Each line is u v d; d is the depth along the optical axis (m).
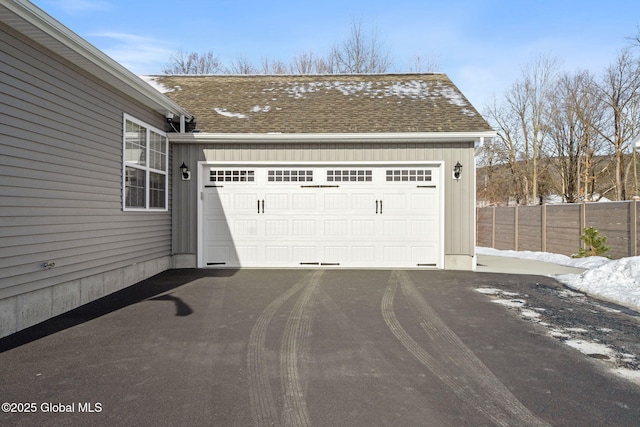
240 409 2.99
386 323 5.20
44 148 5.28
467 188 9.27
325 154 9.45
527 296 6.72
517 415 2.92
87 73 6.23
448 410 2.99
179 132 9.28
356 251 9.46
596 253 10.50
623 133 22.53
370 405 3.06
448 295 6.77
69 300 5.77
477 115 10.00
